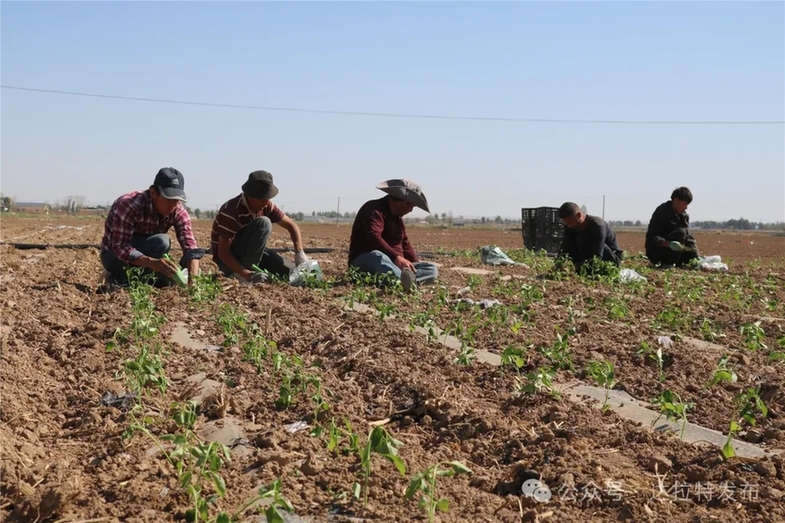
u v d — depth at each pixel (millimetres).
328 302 7969
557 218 17406
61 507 3328
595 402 4926
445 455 4004
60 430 4395
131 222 8242
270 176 8930
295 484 3615
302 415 4562
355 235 9609
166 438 3625
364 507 3395
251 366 5469
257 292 8273
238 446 4113
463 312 7727
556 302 8734
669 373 5504
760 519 3311
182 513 3322
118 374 5223
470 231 49562
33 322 6559
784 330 7434
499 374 5383
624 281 10766
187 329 6582
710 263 14836
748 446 4188
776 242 40594
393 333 6500
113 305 7461
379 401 4836
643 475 3793
